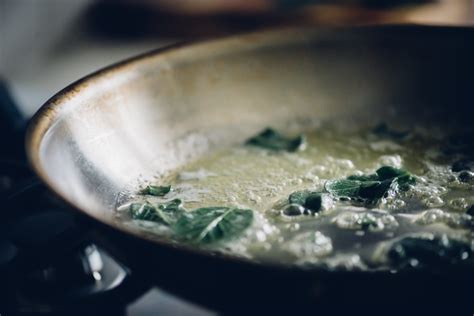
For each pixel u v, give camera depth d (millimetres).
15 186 481
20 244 459
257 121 551
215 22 1224
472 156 512
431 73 554
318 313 365
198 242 431
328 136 544
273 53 551
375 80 561
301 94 559
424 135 539
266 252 423
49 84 1148
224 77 543
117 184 479
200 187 493
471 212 450
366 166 507
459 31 543
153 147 510
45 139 435
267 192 482
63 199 384
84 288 469
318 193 466
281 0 1179
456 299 358
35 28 1235
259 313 375
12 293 450
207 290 375
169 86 523
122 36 1293
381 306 360
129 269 408
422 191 471
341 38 555
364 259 415
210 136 536
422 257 408
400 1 1096
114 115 491
